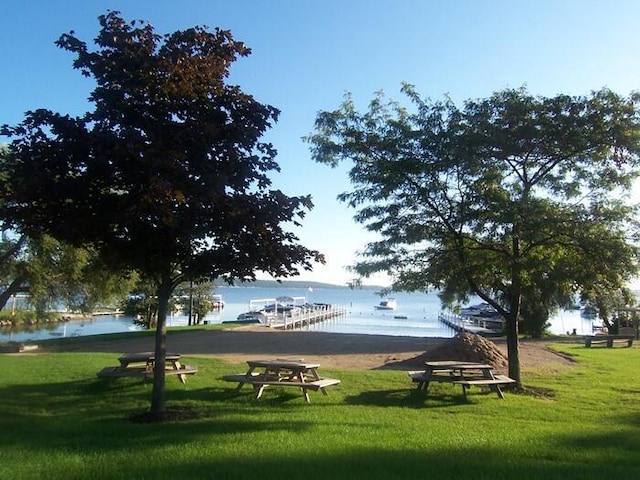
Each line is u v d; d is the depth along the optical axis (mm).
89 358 16797
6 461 6215
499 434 8289
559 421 9844
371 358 18719
